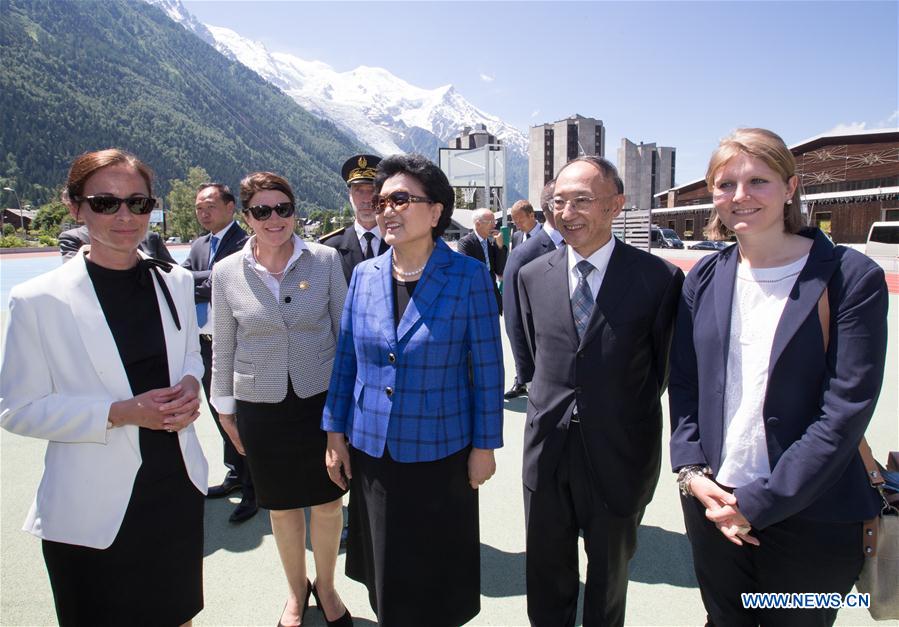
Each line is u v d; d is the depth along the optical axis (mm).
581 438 1960
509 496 3445
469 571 1952
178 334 1841
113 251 1727
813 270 1498
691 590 2525
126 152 1723
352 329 2023
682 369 1803
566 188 1915
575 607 2189
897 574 1569
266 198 2219
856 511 1504
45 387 1626
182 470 1825
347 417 2041
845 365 1406
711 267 1749
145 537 1722
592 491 1957
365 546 1965
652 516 3189
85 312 1649
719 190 1604
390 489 1834
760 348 1567
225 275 2354
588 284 2014
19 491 3484
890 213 32500
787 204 1603
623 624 2092
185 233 81438
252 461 2297
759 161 1519
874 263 1438
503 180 18328
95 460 1644
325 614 2332
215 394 2408
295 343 2273
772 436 1520
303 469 2264
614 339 1912
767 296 1582
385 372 1852
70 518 1618
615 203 1959
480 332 1883
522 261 3988
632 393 1941
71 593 1668
